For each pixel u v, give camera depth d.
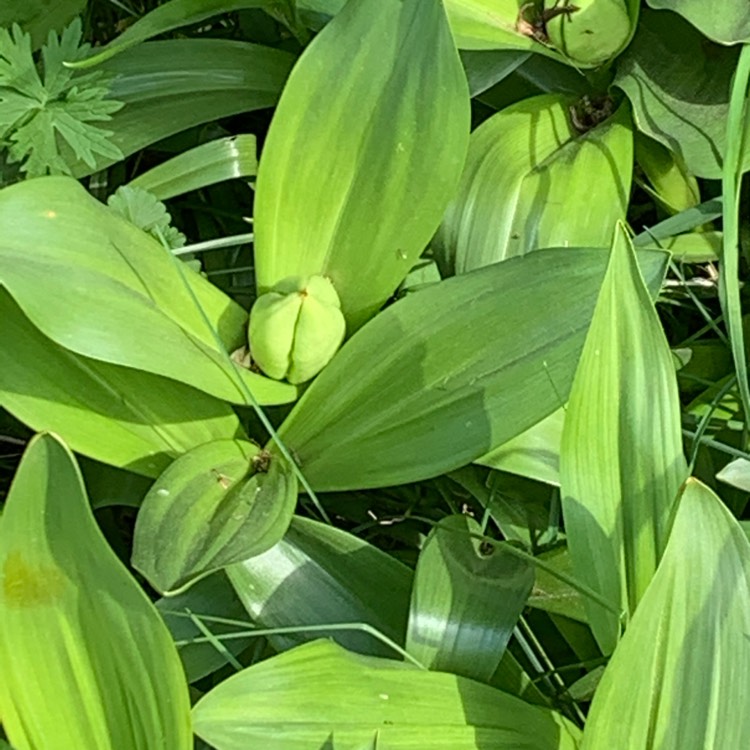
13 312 0.34
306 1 0.41
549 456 0.37
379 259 0.36
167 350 0.32
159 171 0.41
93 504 0.38
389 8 0.34
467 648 0.32
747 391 0.39
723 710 0.28
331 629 0.34
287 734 0.28
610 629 0.32
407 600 0.34
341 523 0.42
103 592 0.27
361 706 0.29
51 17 0.43
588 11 0.40
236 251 0.45
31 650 0.28
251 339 0.35
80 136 0.39
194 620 0.34
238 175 0.42
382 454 0.34
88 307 0.31
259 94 0.43
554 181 0.41
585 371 0.30
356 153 0.35
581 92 0.45
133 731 0.28
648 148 0.44
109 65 0.42
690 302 0.46
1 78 0.39
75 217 0.32
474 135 0.42
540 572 0.36
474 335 0.34
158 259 0.34
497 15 0.42
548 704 0.34
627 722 0.28
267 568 0.34
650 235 0.43
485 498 0.39
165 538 0.31
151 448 0.35
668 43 0.42
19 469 0.25
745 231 0.45
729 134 0.36
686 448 0.41
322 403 0.35
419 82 0.34
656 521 0.31
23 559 0.27
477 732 0.30
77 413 0.34
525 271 0.34
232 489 0.33
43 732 0.28
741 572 0.27
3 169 0.40
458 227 0.41
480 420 0.33
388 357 0.34
